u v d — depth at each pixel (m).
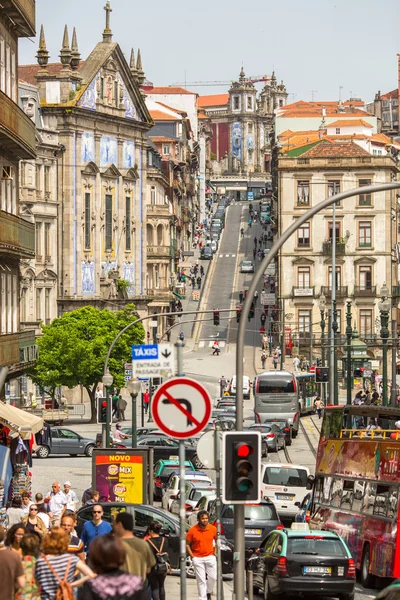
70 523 36.38
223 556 54.41
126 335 143.12
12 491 63.28
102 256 182.12
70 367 139.12
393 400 99.81
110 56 182.00
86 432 127.50
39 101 172.38
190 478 72.88
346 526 58.94
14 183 86.25
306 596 48.53
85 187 177.25
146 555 28.83
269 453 114.25
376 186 37.78
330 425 64.44
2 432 63.50
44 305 168.50
